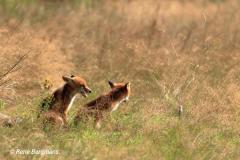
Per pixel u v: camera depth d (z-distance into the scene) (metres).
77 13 53.91
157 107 30.86
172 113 31.02
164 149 25.73
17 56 36.19
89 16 52.78
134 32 46.75
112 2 61.47
